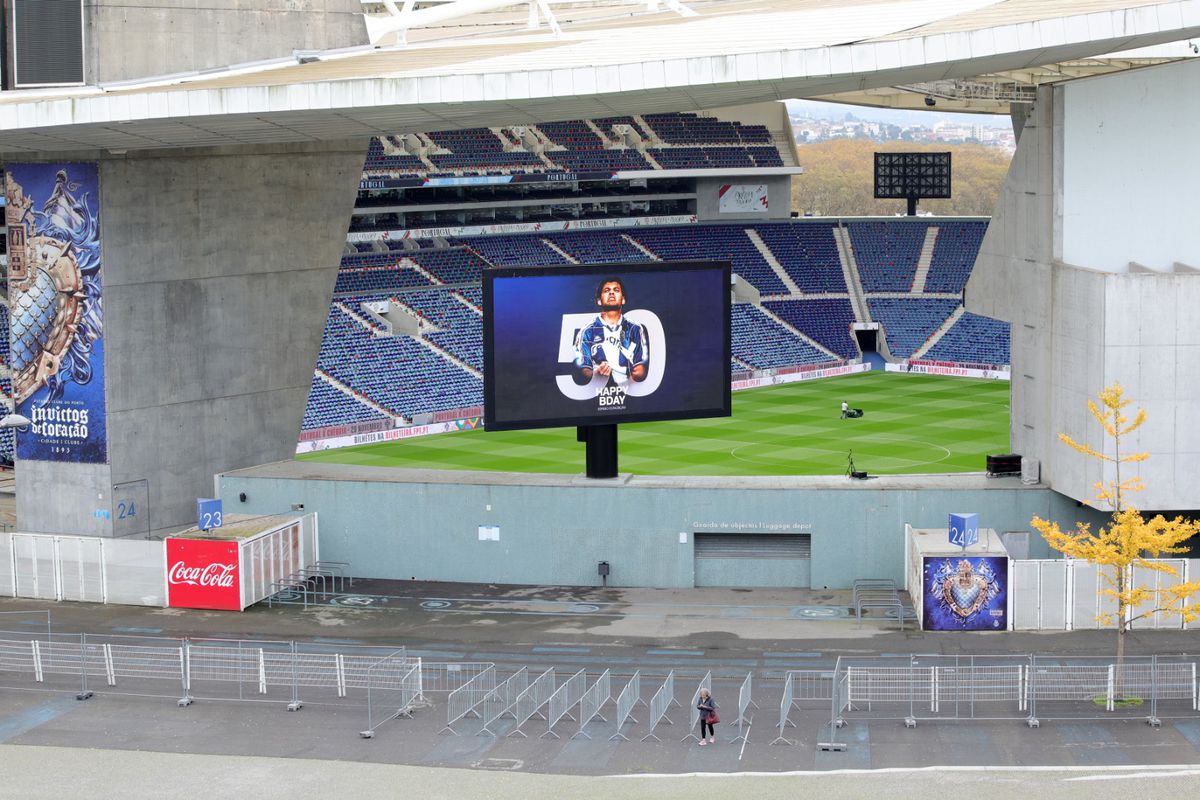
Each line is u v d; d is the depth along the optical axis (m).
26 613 58.97
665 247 131.62
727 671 50.75
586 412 62.56
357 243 121.62
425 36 85.50
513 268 60.97
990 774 41.16
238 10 70.25
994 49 49.62
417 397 100.00
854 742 43.94
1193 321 55.69
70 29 68.81
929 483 61.94
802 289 129.75
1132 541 47.69
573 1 86.88
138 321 66.75
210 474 70.19
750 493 61.25
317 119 57.47
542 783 41.16
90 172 64.88
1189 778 40.59
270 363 72.31
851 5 66.50
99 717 47.09
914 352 124.00
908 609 57.62
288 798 40.44
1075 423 58.66
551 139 127.38
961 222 136.88
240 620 57.88
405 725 46.06
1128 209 59.62
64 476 67.31
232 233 70.00
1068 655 51.56
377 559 64.50
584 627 56.34
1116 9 49.22
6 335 94.12
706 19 69.62
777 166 136.38
